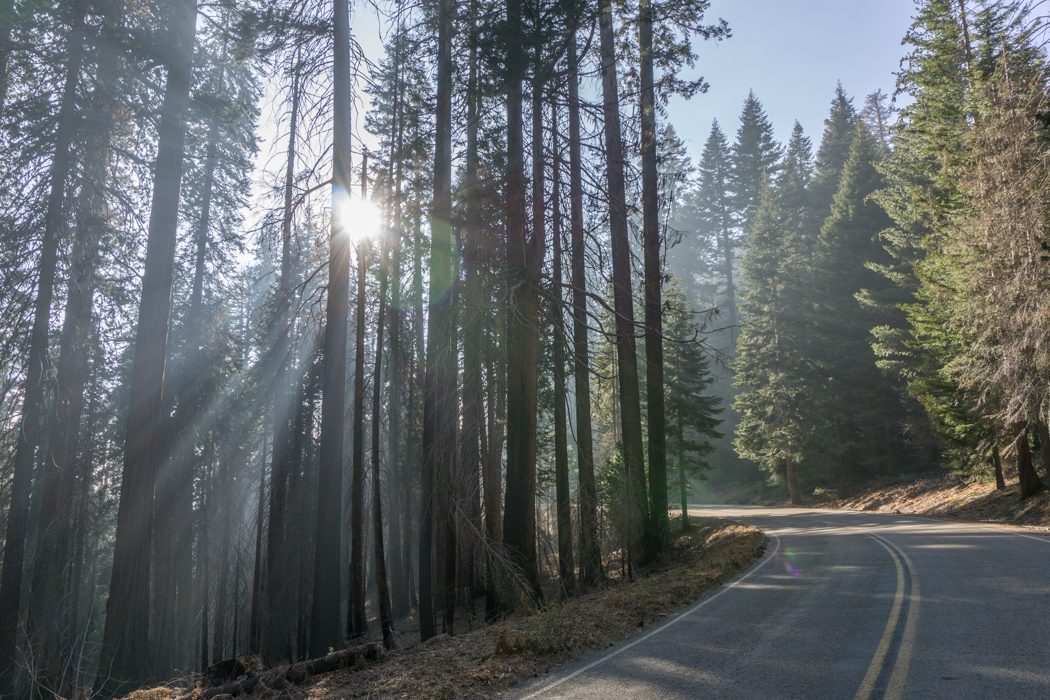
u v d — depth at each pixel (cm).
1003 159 1864
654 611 1095
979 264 2148
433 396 1493
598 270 1614
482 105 1579
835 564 1480
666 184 1853
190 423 2294
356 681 887
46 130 1461
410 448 2058
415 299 1758
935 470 3891
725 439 6250
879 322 4297
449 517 1474
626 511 1886
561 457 1895
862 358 4331
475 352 1485
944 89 2491
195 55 1556
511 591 1410
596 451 2805
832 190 6078
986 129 1914
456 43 1514
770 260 4847
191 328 2303
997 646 703
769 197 5044
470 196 1444
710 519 3525
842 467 4600
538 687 721
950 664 651
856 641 773
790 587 1223
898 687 594
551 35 1367
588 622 999
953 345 2628
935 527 2308
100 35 1424
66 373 1620
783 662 711
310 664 980
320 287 1639
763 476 5809
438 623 1795
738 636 857
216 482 2639
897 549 1662
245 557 2648
